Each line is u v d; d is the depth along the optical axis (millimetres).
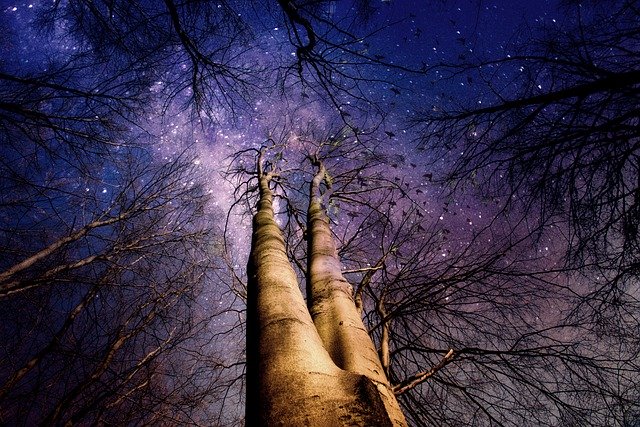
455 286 4012
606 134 2420
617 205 2695
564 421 3502
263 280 2100
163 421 5074
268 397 1188
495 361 3672
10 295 4660
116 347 5129
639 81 1972
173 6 2762
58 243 5090
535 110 2414
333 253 3246
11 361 4914
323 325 2129
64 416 4934
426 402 4047
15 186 4148
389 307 4258
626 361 3402
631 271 2926
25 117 2889
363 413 1081
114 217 5977
